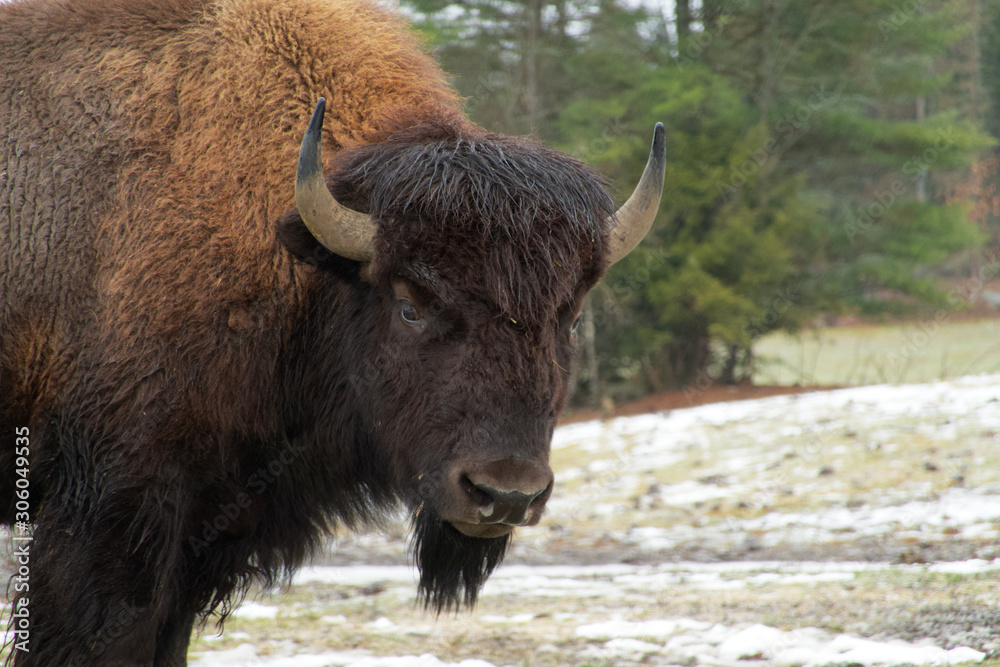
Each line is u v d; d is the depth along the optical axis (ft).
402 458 43.86
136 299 45.09
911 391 196.13
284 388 48.60
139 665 44.96
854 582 77.41
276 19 51.42
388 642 66.95
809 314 319.68
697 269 297.94
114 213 46.47
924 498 116.06
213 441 46.01
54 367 45.91
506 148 45.21
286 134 48.73
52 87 48.52
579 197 44.16
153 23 50.31
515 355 40.42
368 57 52.47
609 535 119.34
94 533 44.39
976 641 55.72
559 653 62.69
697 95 299.99
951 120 331.77
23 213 46.75
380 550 120.47
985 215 448.65
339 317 47.93
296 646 66.08
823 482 133.08
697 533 115.85
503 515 39.63
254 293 46.65
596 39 330.75
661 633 66.28
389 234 42.24
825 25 312.50
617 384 337.31
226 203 46.88
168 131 47.83
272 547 51.62
